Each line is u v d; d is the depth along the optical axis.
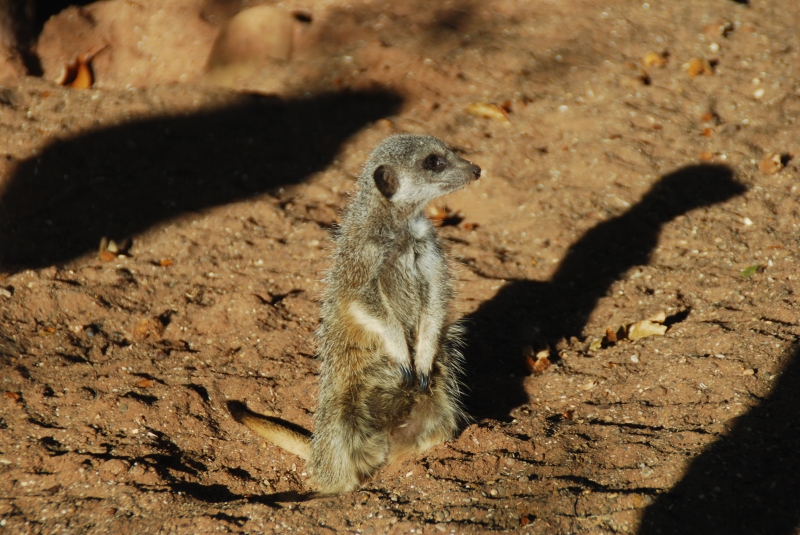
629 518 4.92
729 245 8.66
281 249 9.16
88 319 7.97
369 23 13.64
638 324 7.45
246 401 6.97
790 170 9.75
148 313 8.15
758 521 4.85
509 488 5.44
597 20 13.52
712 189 9.64
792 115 10.80
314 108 11.80
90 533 5.29
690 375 6.50
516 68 12.48
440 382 6.23
